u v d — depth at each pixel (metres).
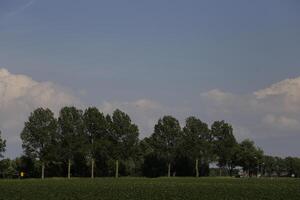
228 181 118.56
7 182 105.00
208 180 127.75
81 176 160.88
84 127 153.75
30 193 65.50
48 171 158.88
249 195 62.59
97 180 122.38
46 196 61.09
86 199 57.50
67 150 147.88
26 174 157.25
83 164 159.50
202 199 56.97
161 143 164.62
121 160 155.38
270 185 90.19
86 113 156.38
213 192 68.38
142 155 165.50
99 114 156.00
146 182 107.44
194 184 95.12
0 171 161.88
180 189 75.50
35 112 145.00
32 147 144.38
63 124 150.12
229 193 66.25
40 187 79.69
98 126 154.62
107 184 93.38
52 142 147.12
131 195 63.38
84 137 151.38
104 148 151.25
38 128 143.75
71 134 150.12
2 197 59.06
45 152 144.62
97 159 155.88
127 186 84.88
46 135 143.75
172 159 166.75
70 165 155.62
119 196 61.75
